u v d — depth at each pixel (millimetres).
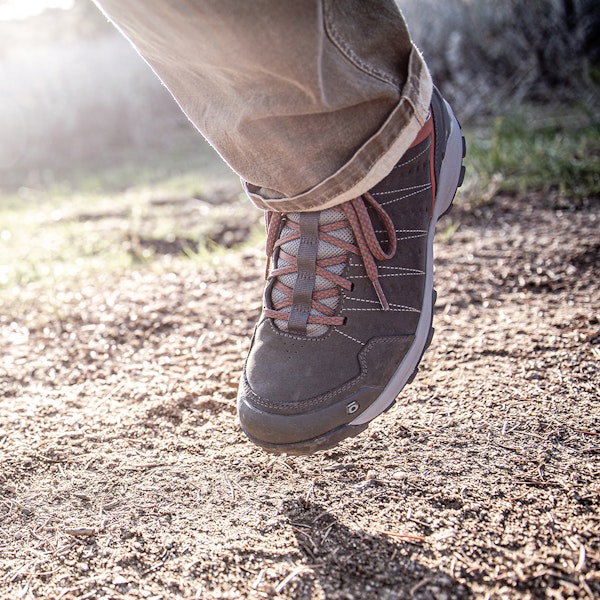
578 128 3562
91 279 2455
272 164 1013
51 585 969
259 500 1125
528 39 4891
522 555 943
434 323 1749
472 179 2914
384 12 969
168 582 958
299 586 930
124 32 997
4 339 1929
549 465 1139
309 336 1073
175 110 7309
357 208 1051
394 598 896
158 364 1688
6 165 6941
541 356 1503
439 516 1039
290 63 904
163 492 1171
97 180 5375
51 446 1338
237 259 2484
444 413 1327
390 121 1000
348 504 1091
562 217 2406
